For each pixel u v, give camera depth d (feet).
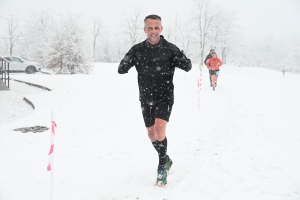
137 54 11.07
